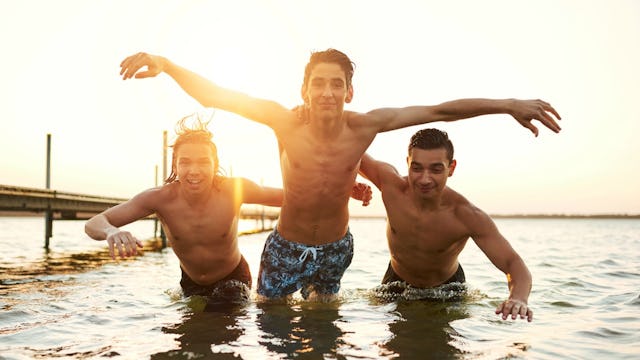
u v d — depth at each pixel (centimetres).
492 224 445
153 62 391
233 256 498
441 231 458
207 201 473
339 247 473
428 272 492
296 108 436
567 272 771
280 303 475
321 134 420
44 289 572
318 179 429
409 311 436
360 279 688
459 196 462
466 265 880
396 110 425
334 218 454
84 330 359
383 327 371
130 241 360
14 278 693
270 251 484
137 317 405
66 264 930
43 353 300
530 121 399
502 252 427
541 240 2292
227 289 502
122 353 299
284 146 434
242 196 493
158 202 466
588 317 417
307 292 499
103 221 404
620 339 341
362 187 514
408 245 477
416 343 325
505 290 575
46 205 1609
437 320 398
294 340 331
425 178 434
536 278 688
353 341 329
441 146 434
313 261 470
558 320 403
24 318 400
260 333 350
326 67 402
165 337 338
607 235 3116
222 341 327
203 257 480
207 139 463
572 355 302
